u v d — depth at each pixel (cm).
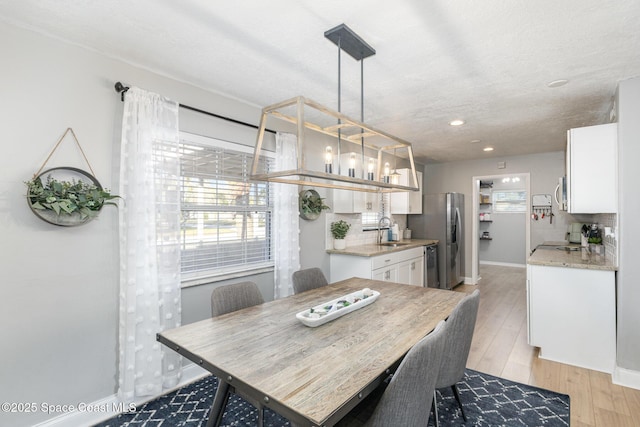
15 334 183
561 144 482
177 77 254
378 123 374
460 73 243
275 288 331
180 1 163
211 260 287
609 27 183
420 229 584
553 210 545
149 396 233
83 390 208
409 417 119
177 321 245
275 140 342
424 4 163
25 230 186
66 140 201
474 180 615
